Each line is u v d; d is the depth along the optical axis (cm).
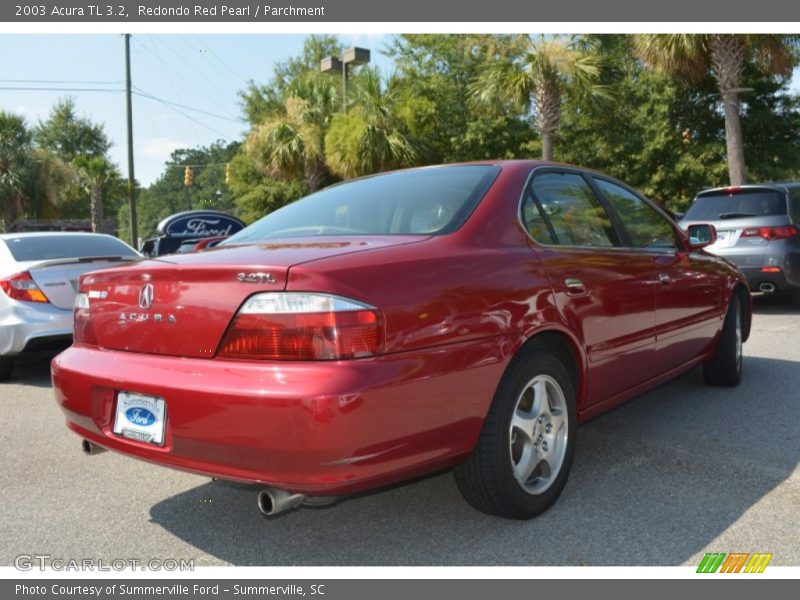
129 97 2530
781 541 263
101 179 3403
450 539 272
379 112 2033
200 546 276
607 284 323
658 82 1978
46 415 480
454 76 2423
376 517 295
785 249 812
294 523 293
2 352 562
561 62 1627
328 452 211
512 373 267
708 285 430
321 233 300
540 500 283
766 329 729
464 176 317
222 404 219
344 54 2283
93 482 346
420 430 231
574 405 300
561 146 2183
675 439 378
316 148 2300
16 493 333
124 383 244
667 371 395
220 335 229
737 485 314
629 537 269
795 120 2062
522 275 277
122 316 259
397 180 334
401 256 245
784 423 400
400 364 225
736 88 1456
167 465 240
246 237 322
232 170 4028
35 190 3127
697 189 2028
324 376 212
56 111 5097
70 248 643
